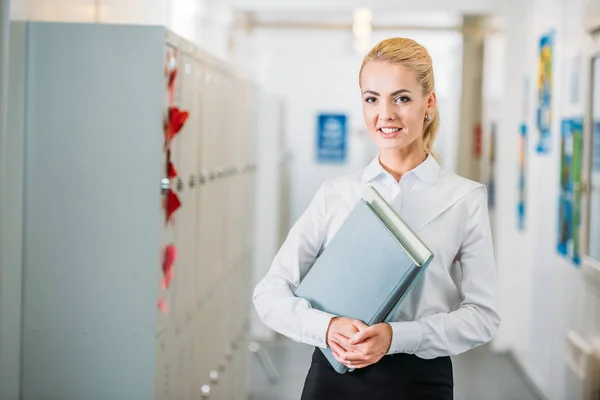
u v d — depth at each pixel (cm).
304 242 191
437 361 182
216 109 378
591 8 416
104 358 276
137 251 274
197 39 607
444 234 179
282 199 760
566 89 481
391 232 172
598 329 400
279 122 699
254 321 703
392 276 168
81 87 273
